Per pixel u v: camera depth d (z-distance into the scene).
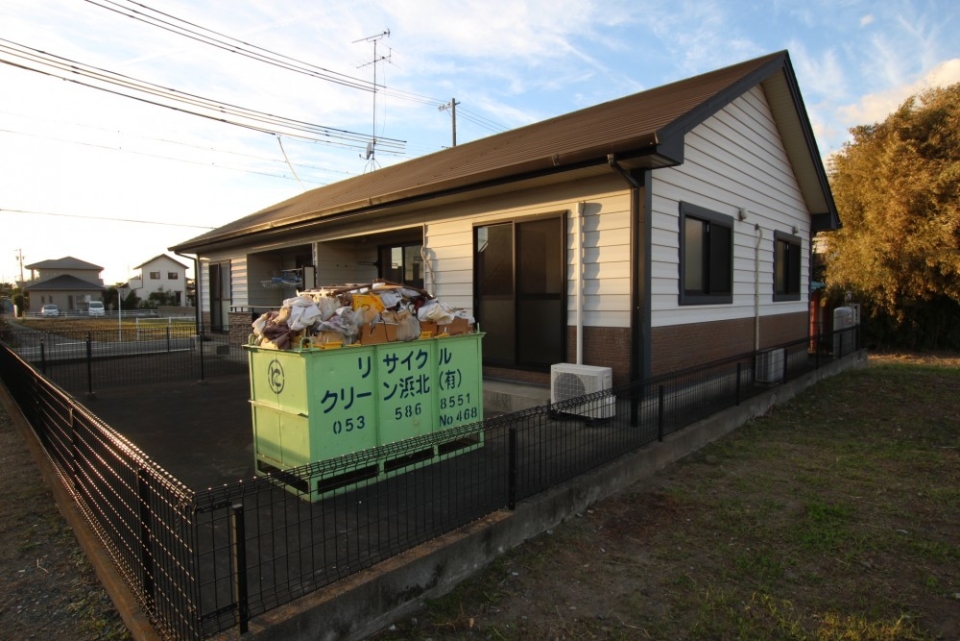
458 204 8.19
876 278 15.34
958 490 4.74
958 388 9.61
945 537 3.90
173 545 3.14
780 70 8.73
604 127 7.34
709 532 3.98
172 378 10.29
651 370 6.38
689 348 7.29
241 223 16.09
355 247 12.02
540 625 2.88
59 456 4.64
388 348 4.59
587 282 6.71
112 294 66.62
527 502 3.88
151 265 76.62
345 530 3.53
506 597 3.14
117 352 15.06
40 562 3.58
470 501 3.95
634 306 6.24
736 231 8.68
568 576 3.37
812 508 4.34
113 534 3.24
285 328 4.27
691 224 7.48
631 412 5.82
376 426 4.51
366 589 2.78
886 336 16.33
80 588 3.26
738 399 7.08
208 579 2.90
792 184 11.05
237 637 2.35
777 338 10.46
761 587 3.23
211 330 15.79
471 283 8.07
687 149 7.19
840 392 9.24
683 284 7.05
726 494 4.70
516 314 7.55
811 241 12.46
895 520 4.18
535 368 7.39
